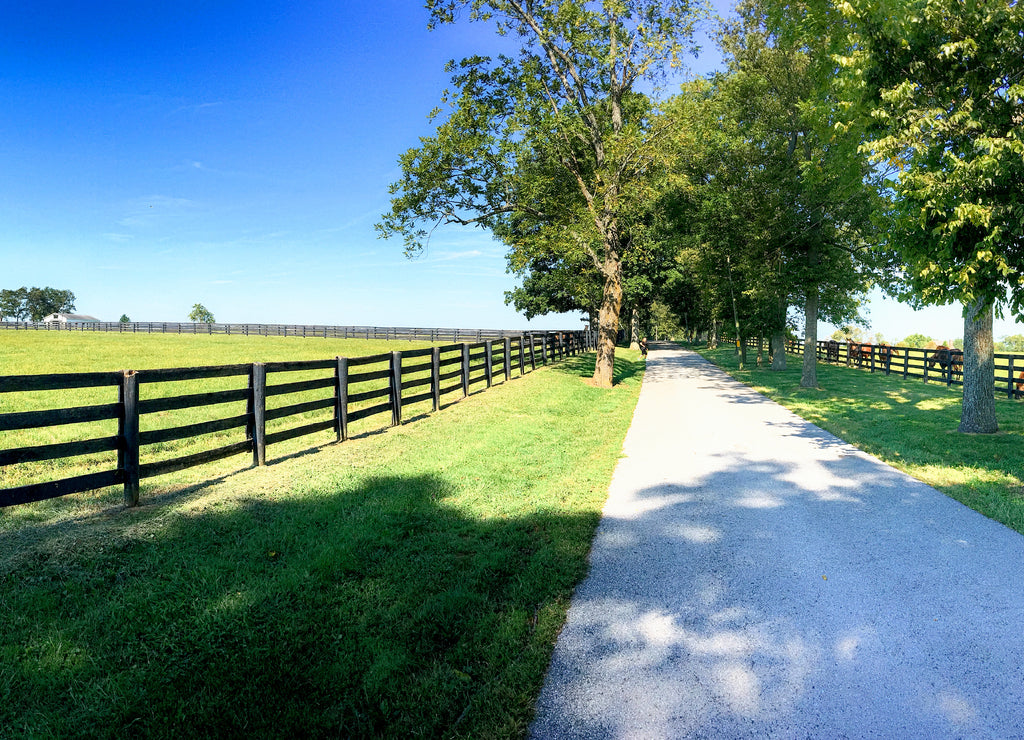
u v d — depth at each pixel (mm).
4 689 2908
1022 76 6098
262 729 2834
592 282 27062
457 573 4539
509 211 19906
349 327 54531
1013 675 3246
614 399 16062
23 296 137250
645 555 4984
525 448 9070
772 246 20281
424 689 3154
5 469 7254
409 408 12547
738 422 12195
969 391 10383
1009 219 5941
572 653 3500
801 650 3508
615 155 17328
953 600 4133
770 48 19641
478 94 19172
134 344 35125
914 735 2768
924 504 6371
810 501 6508
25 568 4008
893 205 6965
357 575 4418
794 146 20219
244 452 7684
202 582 4047
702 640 3631
